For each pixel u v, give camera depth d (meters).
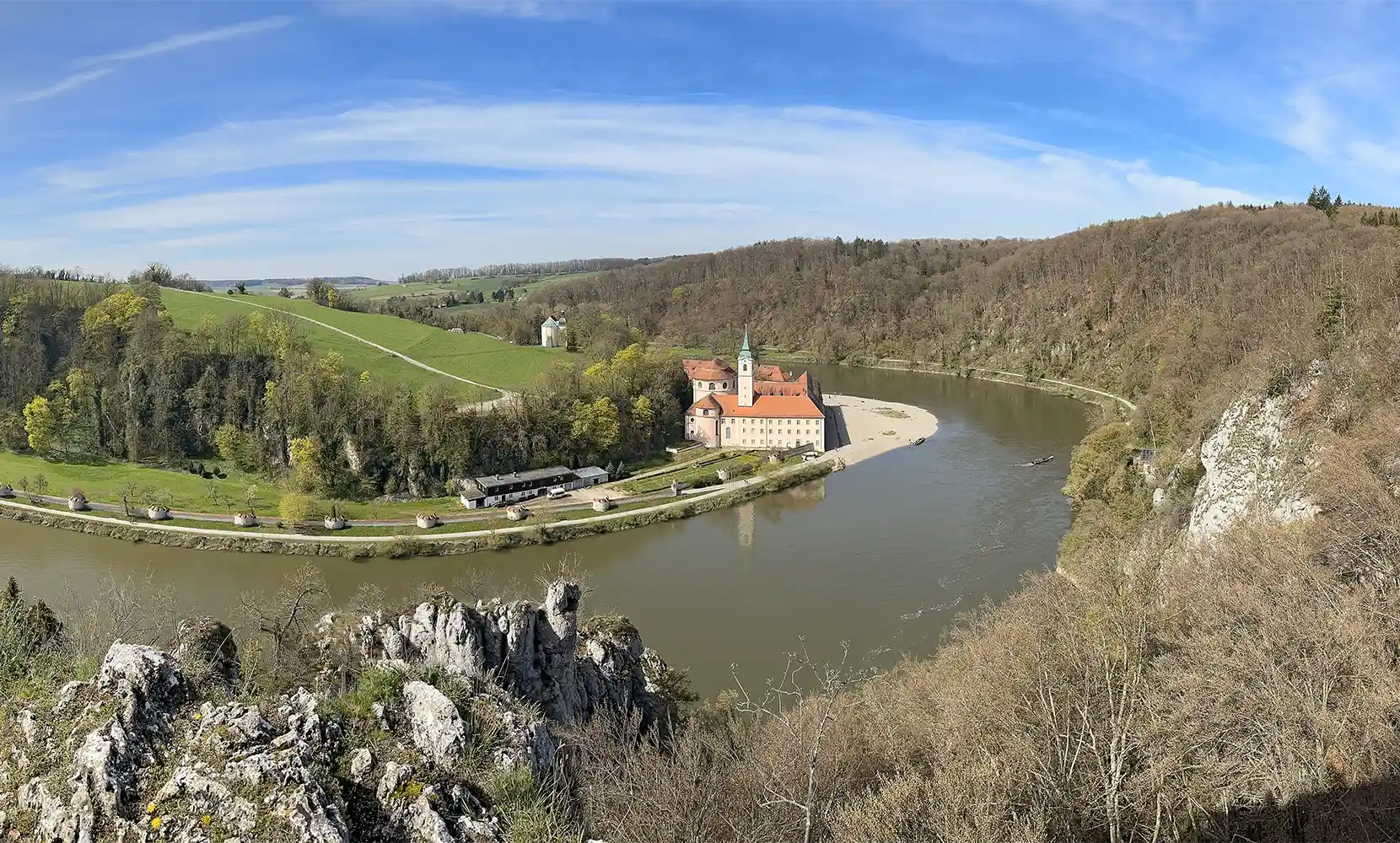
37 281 160.62
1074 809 30.98
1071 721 35.62
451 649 38.66
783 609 79.81
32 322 143.75
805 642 72.25
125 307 148.00
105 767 17.47
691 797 27.45
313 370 131.75
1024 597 62.78
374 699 22.38
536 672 41.38
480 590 82.56
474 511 111.94
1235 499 68.25
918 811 28.97
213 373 132.50
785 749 33.69
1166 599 45.66
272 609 65.75
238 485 119.25
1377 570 42.06
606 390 148.00
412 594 63.78
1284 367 76.00
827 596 83.06
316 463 116.19
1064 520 105.19
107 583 82.94
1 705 20.62
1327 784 29.84
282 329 149.75
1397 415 55.53
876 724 40.47
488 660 39.94
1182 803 31.25
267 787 17.69
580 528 105.56
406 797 19.19
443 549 97.81
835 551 96.94
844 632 74.31
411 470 119.50
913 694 46.47
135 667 19.94
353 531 102.25
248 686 26.48
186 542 97.25
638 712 43.19
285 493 111.38
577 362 174.12
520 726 23.02
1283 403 71.12
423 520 104.75
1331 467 53.66
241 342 143.25
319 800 17.75
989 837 26.12
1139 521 87.62
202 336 142.12
